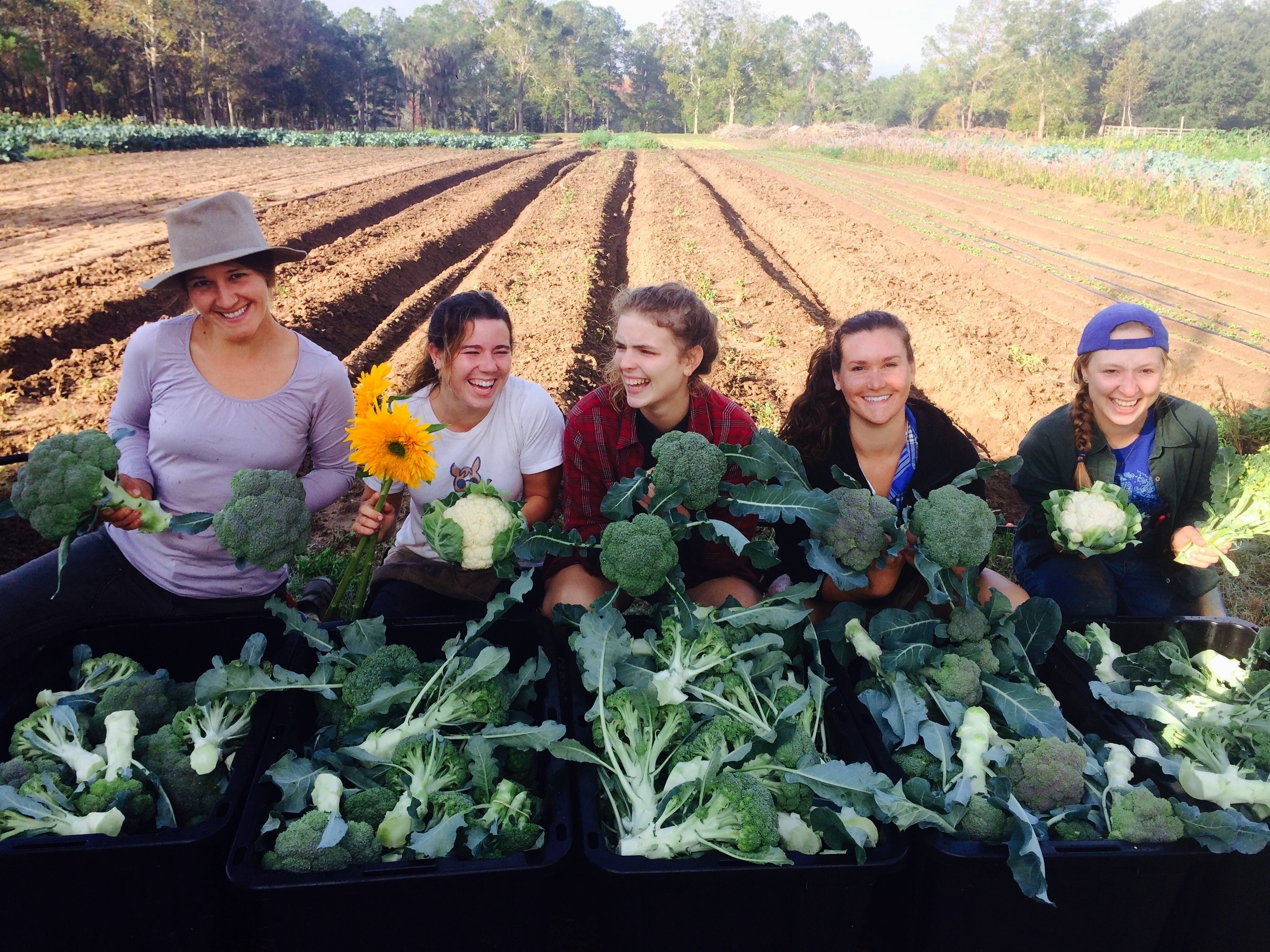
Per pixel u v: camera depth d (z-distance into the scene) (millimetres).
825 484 3588
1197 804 2506
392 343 9883
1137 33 101812
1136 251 16250
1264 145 39531
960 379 8688
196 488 3221
